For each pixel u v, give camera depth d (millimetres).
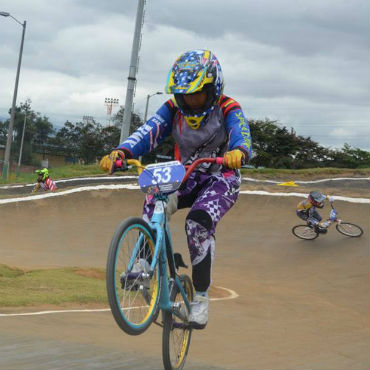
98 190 24344
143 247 3080
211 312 8234
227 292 10992
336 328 7438
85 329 5836
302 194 21766
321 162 70125
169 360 3572
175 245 17703
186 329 3973
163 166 3426
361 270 13508
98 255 16297
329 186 35250
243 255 15961
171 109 3816
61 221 21125
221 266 14719
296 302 10234
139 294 3078
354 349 5441
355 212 19516
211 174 3730
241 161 3398
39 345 4445
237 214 20766
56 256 15820
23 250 16484
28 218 21359
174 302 3455
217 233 18672
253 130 68188
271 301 10203
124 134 24203
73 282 10344
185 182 3641
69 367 3729
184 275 3881
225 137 3762
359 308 9961
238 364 4508
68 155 106250
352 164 70312
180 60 3512
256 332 6543
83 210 22656
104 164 3570
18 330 5277
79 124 108250
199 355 4836
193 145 3785
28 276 10586
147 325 3080
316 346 5590
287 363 4621
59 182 31906
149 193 3408
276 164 67500
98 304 8594
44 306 7809
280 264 14852
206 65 3447
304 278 13289
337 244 16125
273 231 18609
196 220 3480
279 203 21422
